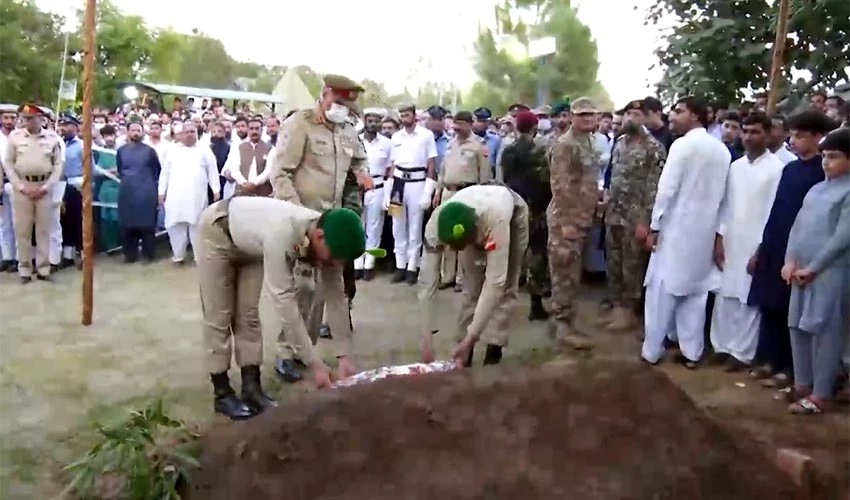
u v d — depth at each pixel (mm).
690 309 5965
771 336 5688
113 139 10711
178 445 3564
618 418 3045
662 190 5785
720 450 3031
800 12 8680
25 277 8562
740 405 5164
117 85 28953
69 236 9438
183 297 7926
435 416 3111
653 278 5969
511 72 27984
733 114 7074
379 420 3164
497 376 3391
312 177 5422
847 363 5266
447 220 4449
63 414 4766
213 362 4719
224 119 10688
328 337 6496
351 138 5586
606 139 8422
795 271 4910
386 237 9453
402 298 8086
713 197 5762
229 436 3580
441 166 7957
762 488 2941
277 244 3984
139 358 5914
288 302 3965
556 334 6668
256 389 4770
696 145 5711
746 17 9242
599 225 8656
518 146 7246
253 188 8945
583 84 27422
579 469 2799
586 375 3287
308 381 5461
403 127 8742
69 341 6320
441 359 5910
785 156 6215
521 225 5195
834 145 4746
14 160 8375
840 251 4688
